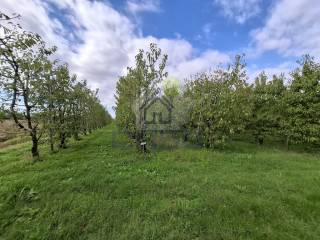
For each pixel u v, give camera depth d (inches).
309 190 262.5
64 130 560.7
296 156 511.8
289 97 667.4
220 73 627.5
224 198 229.9
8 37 207.8
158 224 181.9
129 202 223.5
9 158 467.2
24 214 202.4
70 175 311.3
